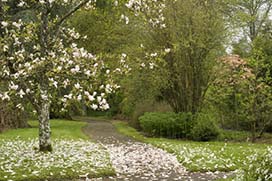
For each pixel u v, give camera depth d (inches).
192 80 864.3
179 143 718.5
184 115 834.8
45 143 526.9
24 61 418.3
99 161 470.6
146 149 622.8
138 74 860.0
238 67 874.1
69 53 414.9
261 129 797.9
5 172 389.1
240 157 511.8
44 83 443.5
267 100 776.9
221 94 883.4
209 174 417.4
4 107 871.7
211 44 820.0
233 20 903.1
